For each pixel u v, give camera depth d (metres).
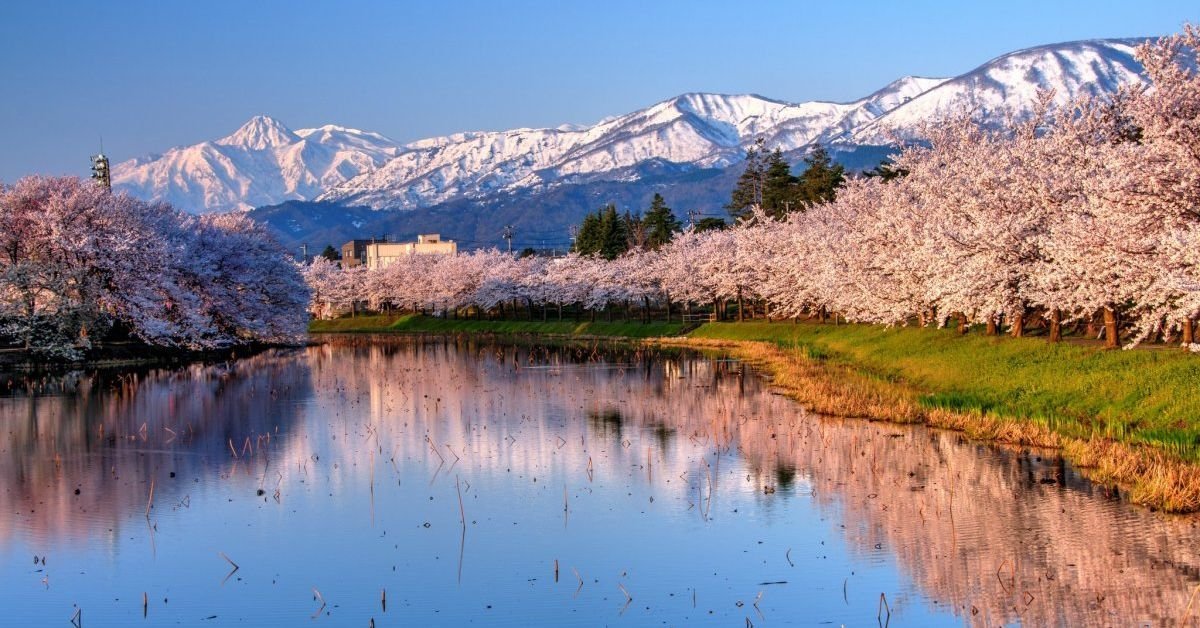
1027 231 45.09
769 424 40.78
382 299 167.88
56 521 26.47
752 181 149.38
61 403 50.19
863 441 36.16
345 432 40.56
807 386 49.91
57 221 68.81
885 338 65.88
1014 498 27.30
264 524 26.11
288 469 32.94
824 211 84.25
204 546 24.25
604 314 135.25
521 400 50.94
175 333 75.25
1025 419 36.16
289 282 101.75
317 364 77.19
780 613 19.42
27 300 68.62
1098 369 39.41
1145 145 34.28
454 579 21.70
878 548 23.23
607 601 20.25
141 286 72.25
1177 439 30.44
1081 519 25.08
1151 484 26.30
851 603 19.83
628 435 38.97
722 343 89.31
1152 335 46.84
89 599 20.73
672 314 124.75
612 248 149.62
